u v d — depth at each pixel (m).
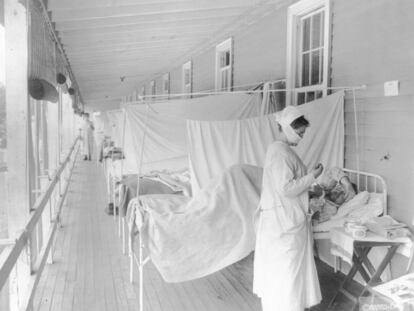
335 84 4.36
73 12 4.92
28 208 3.06
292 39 5.17
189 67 10.06
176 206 3.70
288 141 3.15
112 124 9.89
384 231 3.15
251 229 3.55
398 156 3.55
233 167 3.71
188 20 6.27
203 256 3.45
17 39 2.97
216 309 3.53
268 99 5.14
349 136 4.13
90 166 14.96
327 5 4.43
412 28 3.37
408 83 3.42
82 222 6.58
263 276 3.14
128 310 3.53
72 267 4.56
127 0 4.80
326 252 4.43
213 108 5.01
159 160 5.07
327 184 3.84
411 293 2.50
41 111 5.73
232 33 7.03
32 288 3.04
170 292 3.88
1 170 4.62
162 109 4.94
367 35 3.87
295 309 2.99
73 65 9.31
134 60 9.53
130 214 3.87
